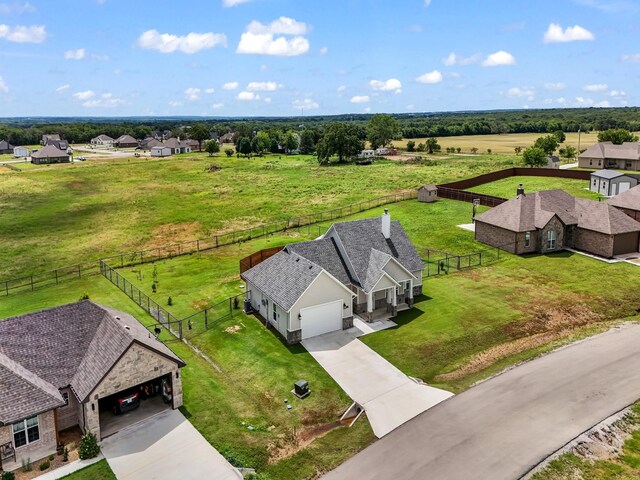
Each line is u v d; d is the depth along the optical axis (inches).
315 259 1350.9
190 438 828.0
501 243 1888.5
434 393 952.9
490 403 903.7
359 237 1417.3
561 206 1929.1
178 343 1181.1
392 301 1316.4
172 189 3513.8
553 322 1262.3
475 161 4662.9
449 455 762.2
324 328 1222.9
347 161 5024.6
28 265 1920.5
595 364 1032.2
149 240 2255.2
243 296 1470.2
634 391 920.3
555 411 866.1
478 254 1824.6
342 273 1348.4
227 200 3093.0
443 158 5123.0
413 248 1470.2
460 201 2699.3
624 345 1120.8
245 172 4335.6
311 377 1023.0
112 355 839.7
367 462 761.0
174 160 5378.9
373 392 965.2
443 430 828.0
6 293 1577.3
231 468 756.0
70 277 1731.1
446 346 1139.9
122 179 3961.6
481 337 1181.1
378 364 1072.8
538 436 797.2
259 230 2309.3
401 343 1160.2
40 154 5068.9
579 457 746.2
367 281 1305.4
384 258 1312.7
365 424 861.8
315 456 786.8
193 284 1608.0
